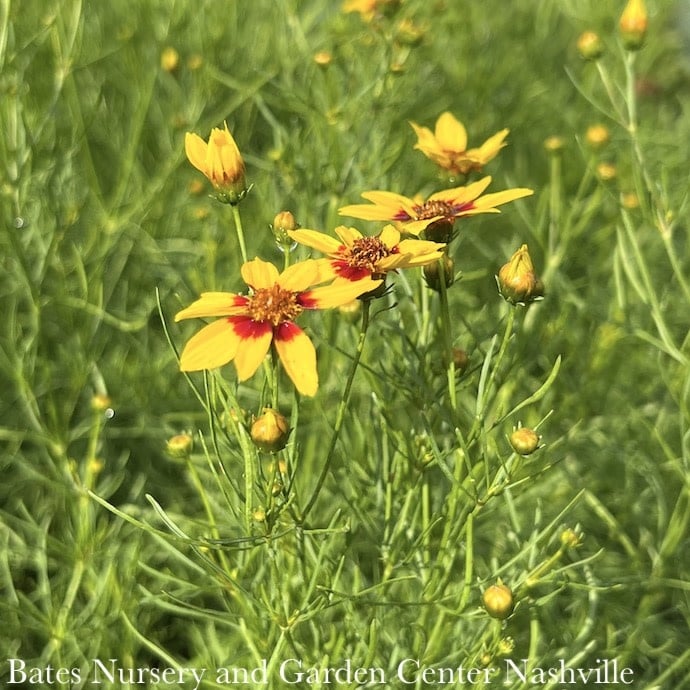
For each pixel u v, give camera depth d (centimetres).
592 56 69
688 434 68
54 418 70
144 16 99
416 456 63
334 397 73
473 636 65
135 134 79
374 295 58
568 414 76
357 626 65
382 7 74
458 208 61
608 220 96
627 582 70
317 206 74
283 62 92
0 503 75
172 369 80
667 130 113
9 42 72
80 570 68
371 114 76
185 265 87
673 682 70
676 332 84
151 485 76
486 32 119
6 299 81
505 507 70
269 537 59
